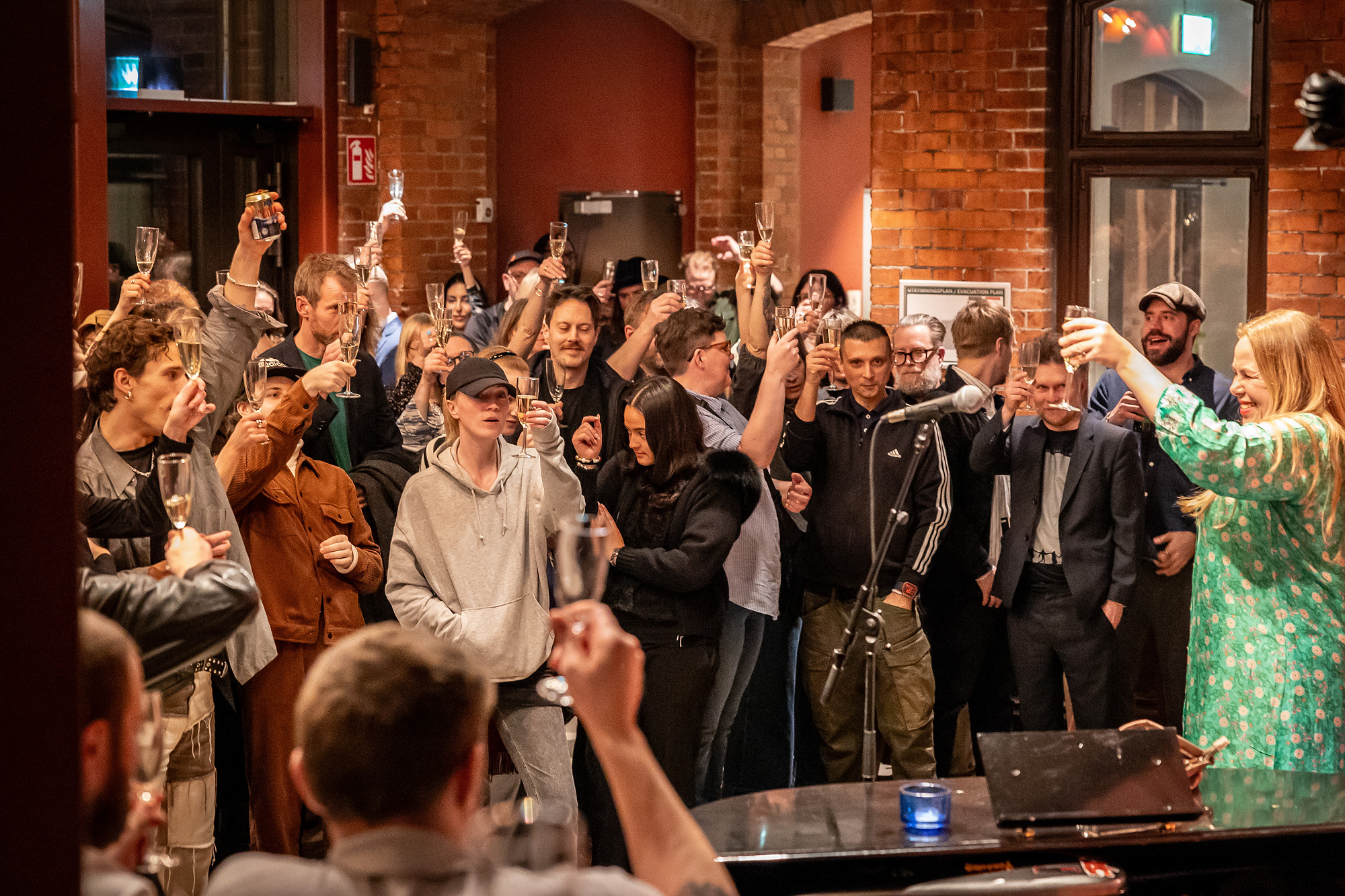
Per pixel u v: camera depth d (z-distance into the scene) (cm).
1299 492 306
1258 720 317
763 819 258
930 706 419
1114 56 638
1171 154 630
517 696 355
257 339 357
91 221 548
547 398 473
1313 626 315
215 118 730
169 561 213
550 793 353
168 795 319
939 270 673
